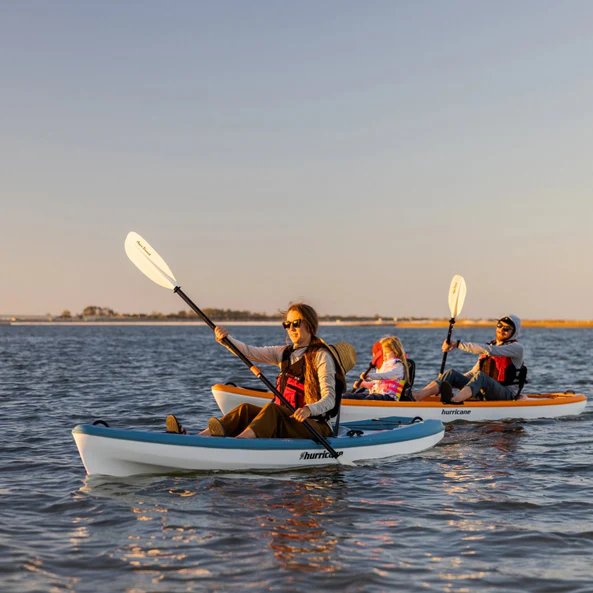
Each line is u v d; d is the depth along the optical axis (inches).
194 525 200.8
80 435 246.8
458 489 245.4
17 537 190.2
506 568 170.1
